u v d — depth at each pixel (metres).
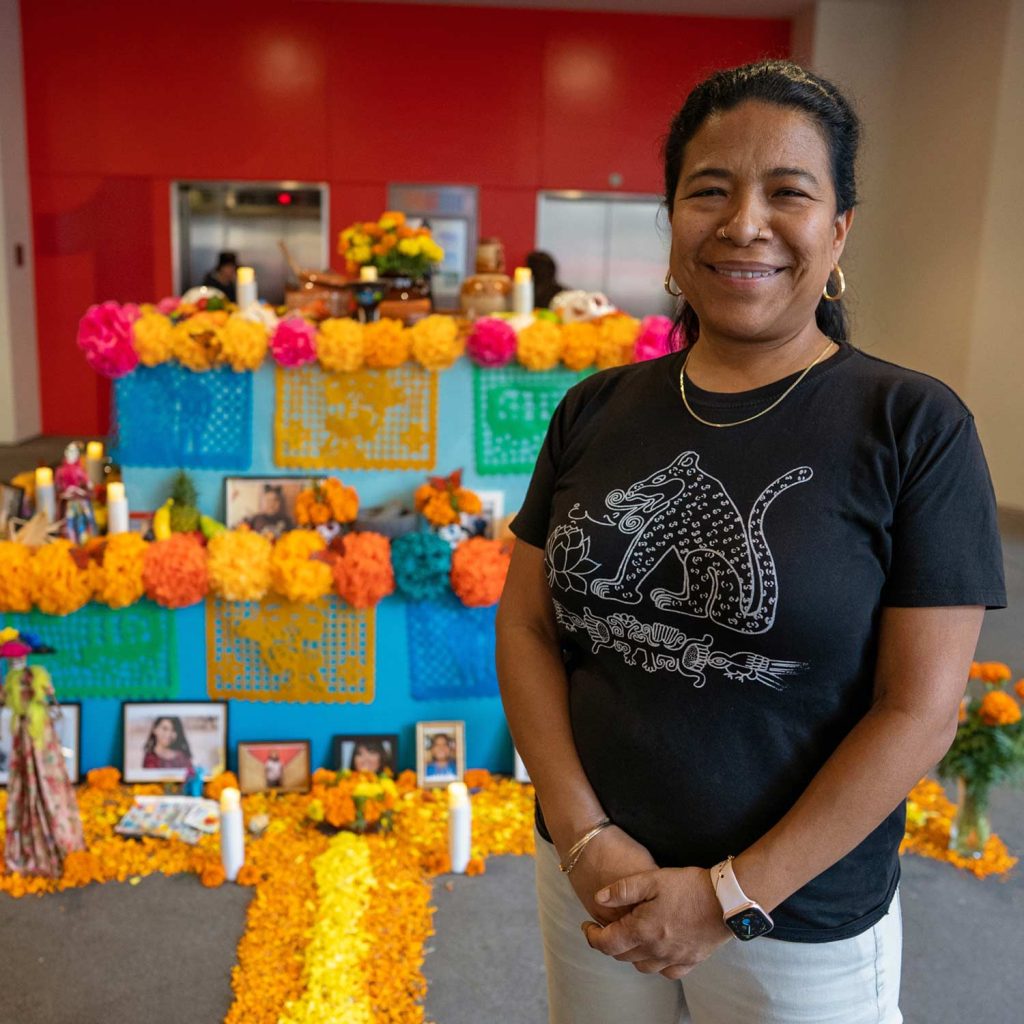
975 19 7.18
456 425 3.18
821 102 1.05
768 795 1.07
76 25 8.13
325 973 2.25
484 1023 2.15
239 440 3.16
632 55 8.48
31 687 2.59
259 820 2.86
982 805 2.78
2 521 3.29
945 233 7.64
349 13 8.24
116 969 2.30
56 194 8.42
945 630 0.99
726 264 1.06
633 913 1.07
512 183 8.60
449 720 3.16
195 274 8.63
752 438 1.07
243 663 3.08
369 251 3.30
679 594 1.07
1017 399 7.24
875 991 1.13
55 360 8.73
